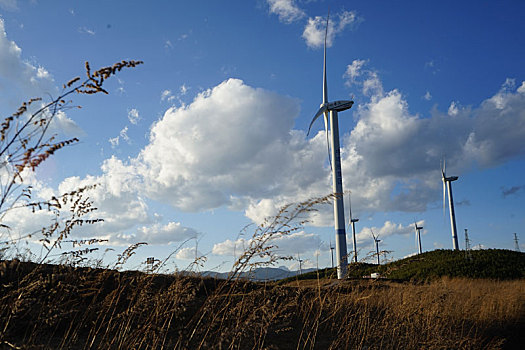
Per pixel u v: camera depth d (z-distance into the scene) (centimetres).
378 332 622
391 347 603
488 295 1141
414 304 777
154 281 488
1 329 320
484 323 885
